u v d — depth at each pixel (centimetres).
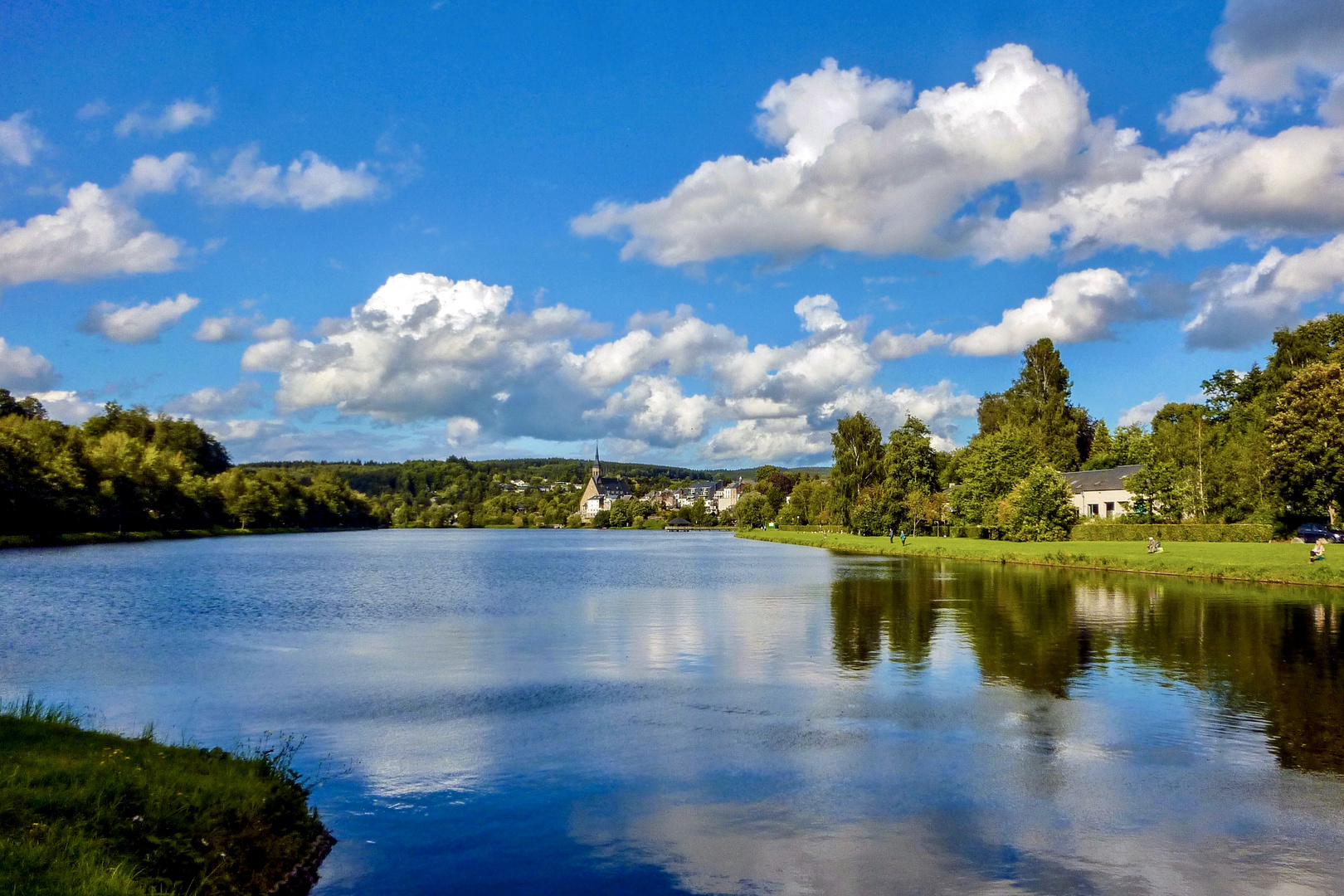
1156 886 1260
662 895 1223
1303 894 1241
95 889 926
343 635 3619
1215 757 1841
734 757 1845
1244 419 11200
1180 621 3703
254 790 1327
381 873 1290
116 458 14225
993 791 1639
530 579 6819
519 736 2016
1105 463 13750
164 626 3903
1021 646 3155
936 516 12225
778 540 15112
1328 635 3312
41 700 2286
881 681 2597
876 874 1292
